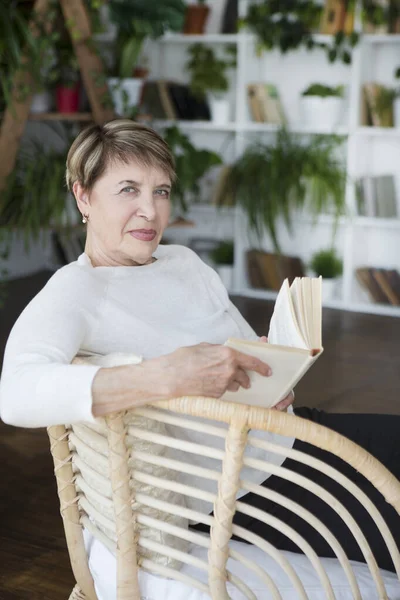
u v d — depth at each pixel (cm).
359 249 533
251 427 102
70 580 217
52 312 125
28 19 434
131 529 118
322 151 516
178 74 584
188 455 133
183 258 159
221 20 564
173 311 149
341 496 145
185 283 156
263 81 558
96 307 133
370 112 504
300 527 139
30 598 208
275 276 548
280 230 560
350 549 134
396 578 129
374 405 355
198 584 118
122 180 135
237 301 539
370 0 491
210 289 163
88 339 131
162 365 107
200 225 595
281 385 113
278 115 528
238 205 543
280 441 154
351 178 512
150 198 137
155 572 122
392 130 494
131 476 116
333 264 537
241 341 107
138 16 500
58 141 599
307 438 102
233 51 559
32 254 612
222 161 539
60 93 480
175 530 115
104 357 123
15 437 315
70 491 134
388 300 519
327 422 169
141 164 135
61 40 471
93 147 136
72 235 598
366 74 511
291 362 108
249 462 106
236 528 111
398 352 436
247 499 145
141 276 146
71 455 132
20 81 428
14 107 431
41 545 234
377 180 510
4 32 408
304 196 507
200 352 108
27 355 117
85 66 466
